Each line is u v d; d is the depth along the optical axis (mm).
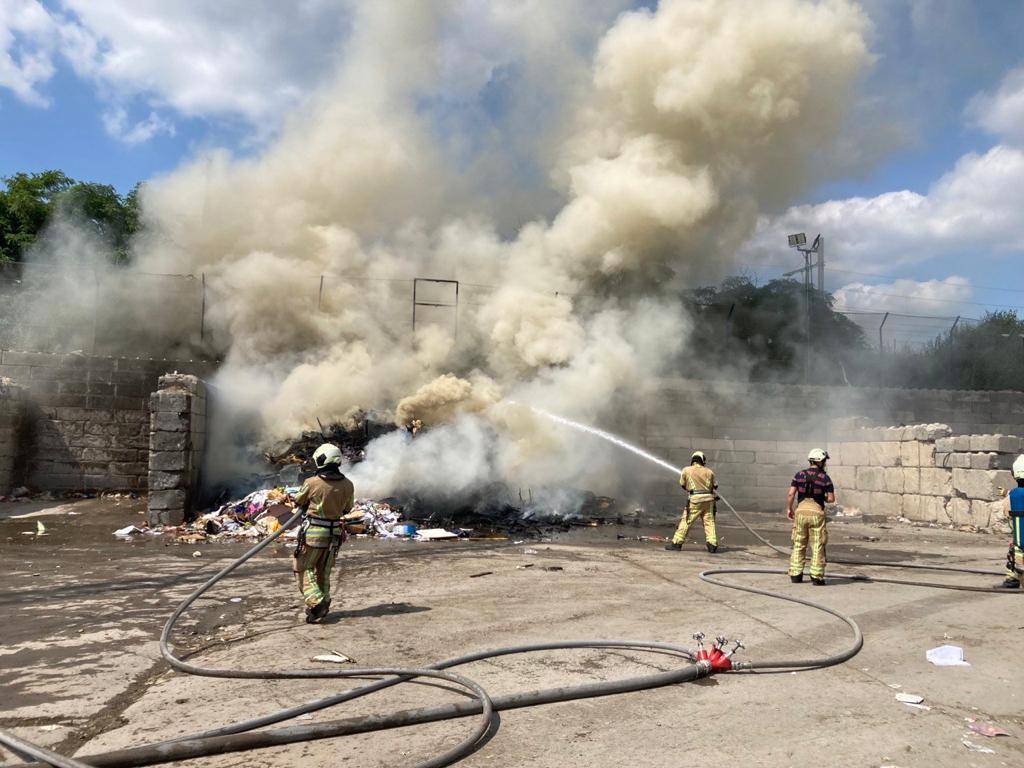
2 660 4938
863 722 3961
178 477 12469
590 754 3500
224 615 6320
